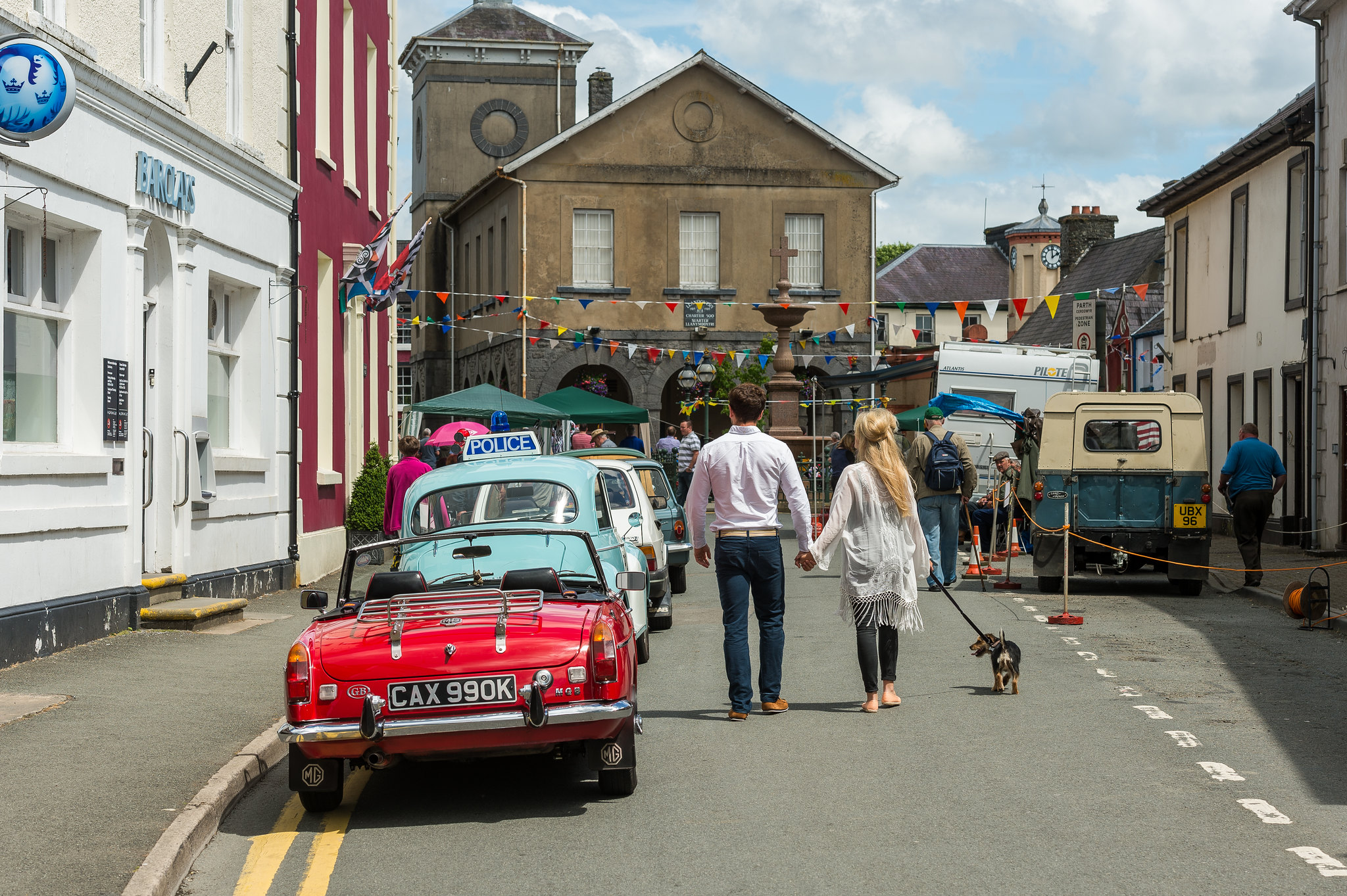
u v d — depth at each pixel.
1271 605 15.85
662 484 17.45
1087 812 6.88
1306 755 8.12
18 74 9.69
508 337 40.75
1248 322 27.97
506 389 41.59
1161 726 8.96
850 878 5.87
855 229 41.38
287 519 17.61
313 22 19.38
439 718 6.83
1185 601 16.30
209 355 15.69
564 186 40.31
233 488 15.84
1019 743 8.49
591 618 7.21
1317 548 23.02
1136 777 7.61
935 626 13.93
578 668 6.95
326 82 20.08
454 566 8.66
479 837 6.70
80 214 11.65
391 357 26.55
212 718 9.08
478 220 46.12
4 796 7.01
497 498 10.48
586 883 5.91
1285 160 25.80
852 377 34.22
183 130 13.82
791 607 15.68
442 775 8.12
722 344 40.78
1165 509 16.75
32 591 10.99
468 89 53.97
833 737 8.73
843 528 9.63
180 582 13.93
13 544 10.70
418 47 53.62
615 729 7.02
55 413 11.91
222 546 15.39
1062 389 27.78
